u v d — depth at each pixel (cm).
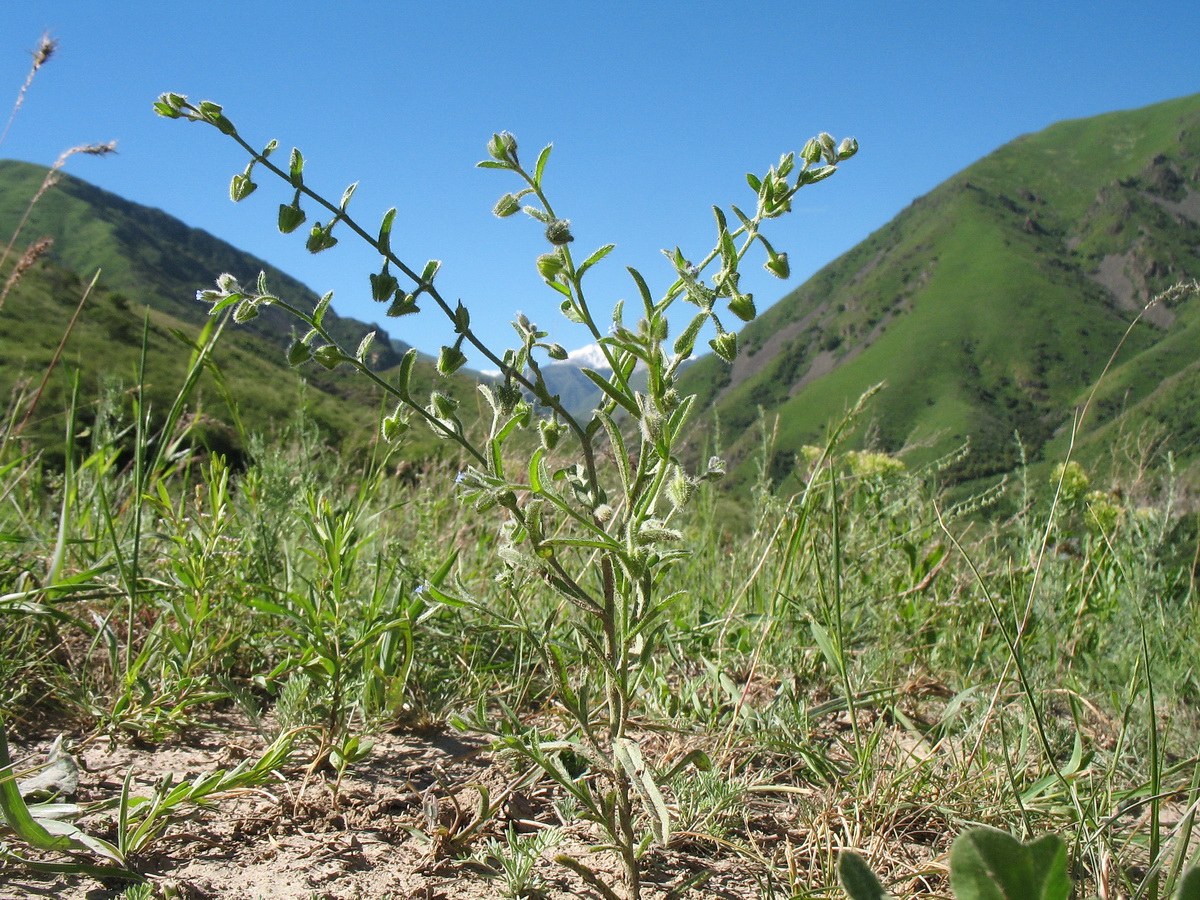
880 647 248
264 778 157
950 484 360
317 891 128
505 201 115
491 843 130
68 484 238
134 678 186
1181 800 180
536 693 217
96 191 10619
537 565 112
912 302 14162
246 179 109
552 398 120
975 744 173
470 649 231
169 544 253
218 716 203
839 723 221
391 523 340
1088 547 330
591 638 119
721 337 109
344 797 160
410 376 115
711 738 184
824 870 139
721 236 120
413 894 128
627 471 115
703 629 251
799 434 10512
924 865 141
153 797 154
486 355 116
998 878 86
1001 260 14400
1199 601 316
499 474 115
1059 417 10131
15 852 129
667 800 161
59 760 148
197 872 131
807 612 223
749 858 143
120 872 126
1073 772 169
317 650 184
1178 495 323
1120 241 15512
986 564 313
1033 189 18650
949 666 264
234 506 256
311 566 281
